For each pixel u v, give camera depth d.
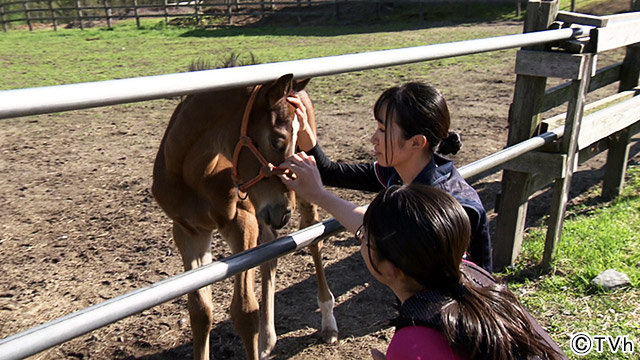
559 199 3.76
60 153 6.89
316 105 8.90
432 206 1.29
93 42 18.83
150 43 18.05
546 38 3.23
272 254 1.76
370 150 6.60
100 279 4.03
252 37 18.81
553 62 3.58
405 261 1.29
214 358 3.22
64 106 1.26
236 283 2.73
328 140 7.04
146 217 5.08
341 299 3.79
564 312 3.38
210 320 2.78
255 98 2.29
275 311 3.66
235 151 2.36
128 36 20.66
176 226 2.92
